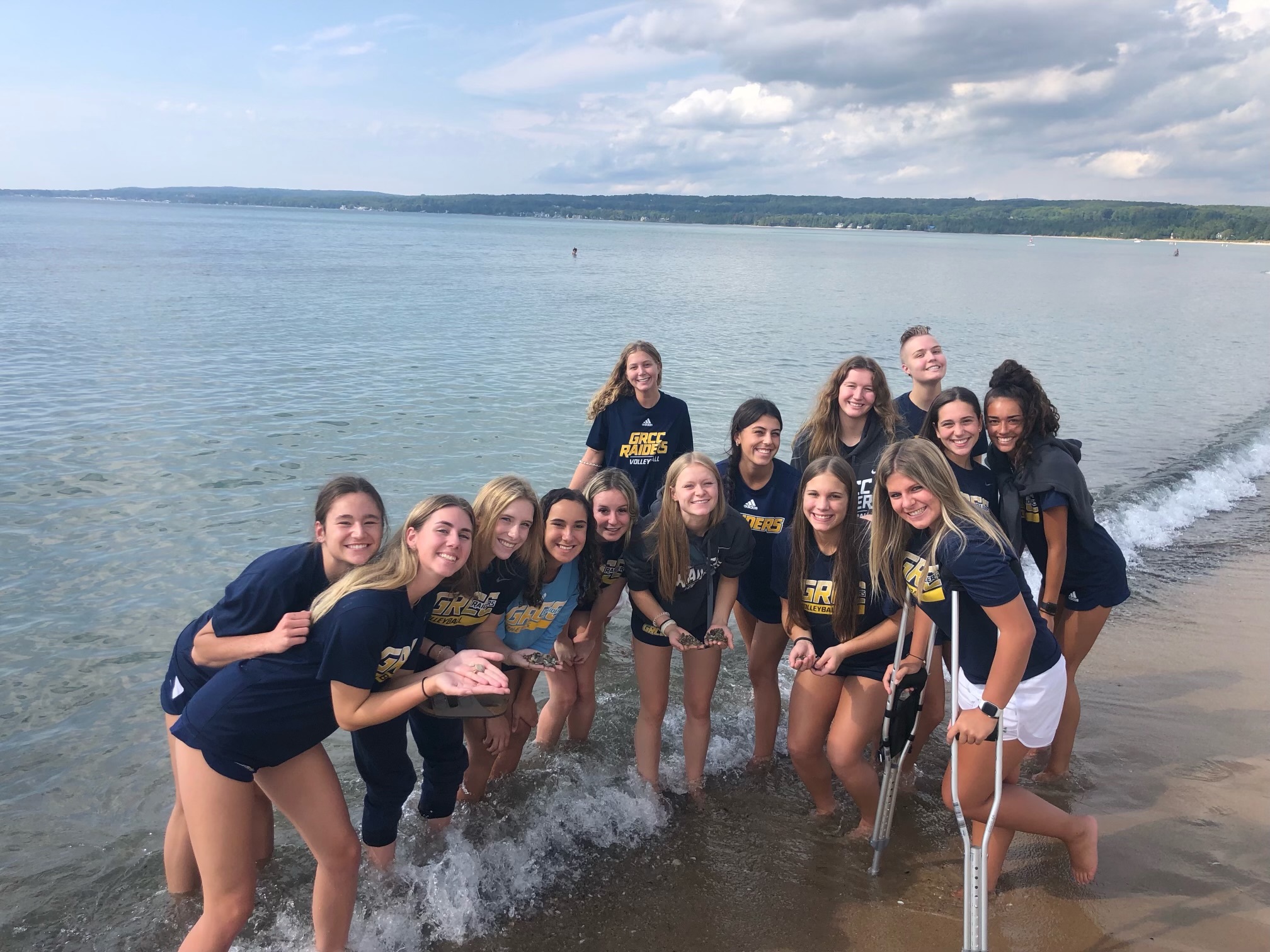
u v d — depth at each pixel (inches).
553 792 188.2
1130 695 232.2
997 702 138.4
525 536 162.6
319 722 129.0
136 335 803.4
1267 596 305.9
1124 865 164.2
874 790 174.2
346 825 136.3
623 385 255.8
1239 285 2449.6
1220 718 220.5
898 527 154.3
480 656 133.3
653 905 154.8
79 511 346.3
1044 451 186.7
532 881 160.6
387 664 133.4
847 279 2331.4
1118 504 409.1
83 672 232.2
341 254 2532.0
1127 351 992.2
